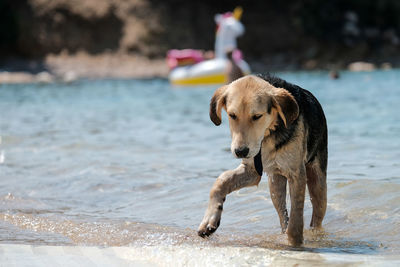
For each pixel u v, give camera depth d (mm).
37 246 5109
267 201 6812
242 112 5066
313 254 4793
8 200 7051
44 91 23375
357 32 40281
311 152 5809
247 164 5363
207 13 42156
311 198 6086
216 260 4609
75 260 4668
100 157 9516
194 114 15234
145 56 39375
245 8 42094
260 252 4812
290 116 5129
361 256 4758
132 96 20984
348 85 22297
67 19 39219
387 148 9430
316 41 40562
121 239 5480
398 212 6145
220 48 27562
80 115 15414
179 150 10070
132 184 7789
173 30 40562
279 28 41094
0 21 37438
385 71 31328
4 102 19031
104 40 39812
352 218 6160
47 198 7203
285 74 31000
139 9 40281
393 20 41219
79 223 6066
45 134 12000
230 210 6633
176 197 7137
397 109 14234
